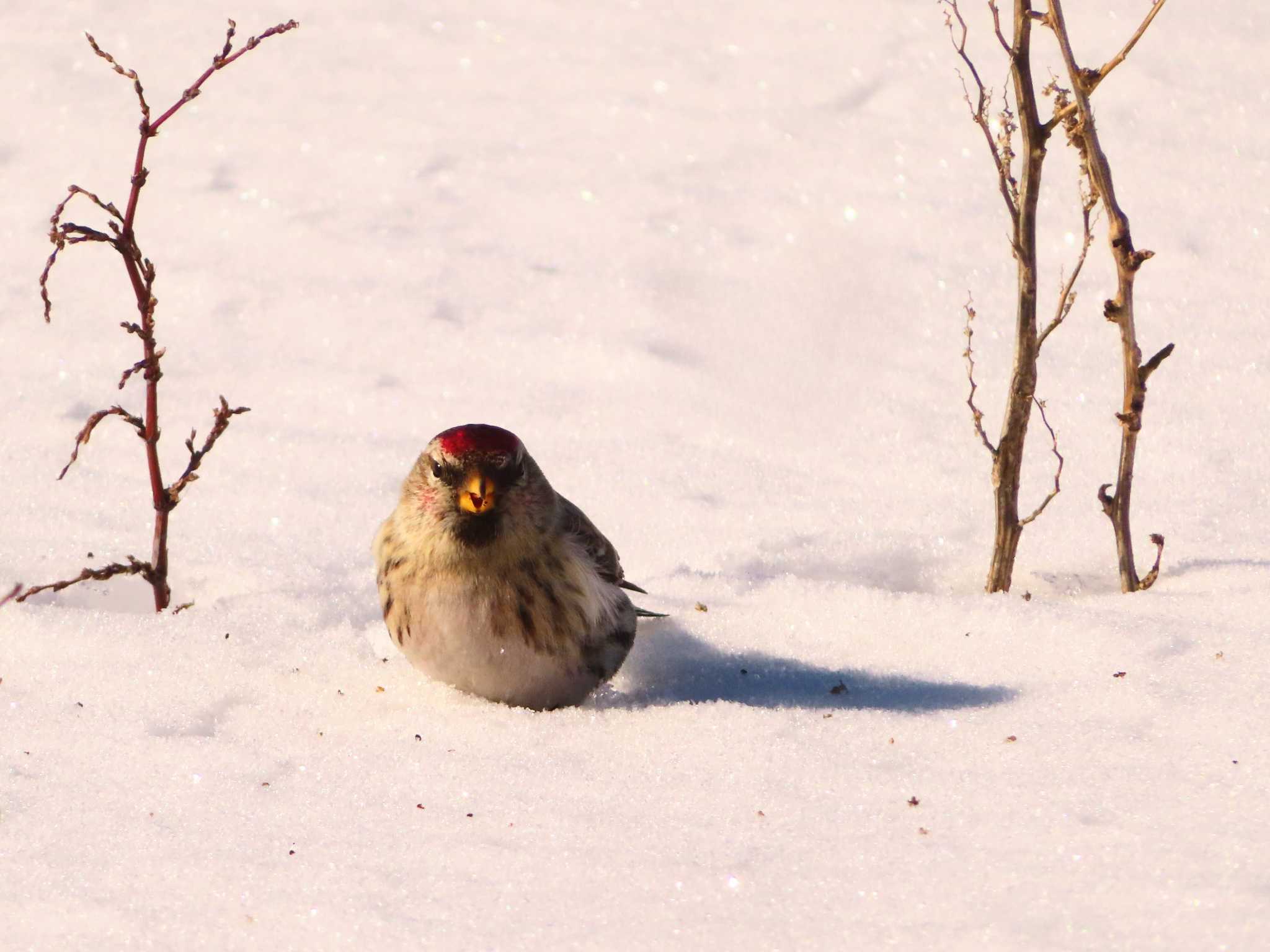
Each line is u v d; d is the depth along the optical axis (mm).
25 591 9586
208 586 9852
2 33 20344
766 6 20828
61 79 19109
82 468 11578
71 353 13508
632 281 14797
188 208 16234
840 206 15938
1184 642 7895
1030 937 5078
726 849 5891
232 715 7605
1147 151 16312
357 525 10766
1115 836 5754
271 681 8031
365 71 19547
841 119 17766
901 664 8156
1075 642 8031
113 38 20312
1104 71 8734
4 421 12281
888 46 19359
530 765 6875
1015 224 9000
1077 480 11258
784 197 16188
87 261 15211
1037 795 6219
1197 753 6559
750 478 11562
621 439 12227
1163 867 5465
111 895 5617
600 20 20797
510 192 16547
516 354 13656
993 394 12828
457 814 6312
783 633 8656
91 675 8023
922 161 16719
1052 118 8930
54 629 8484
